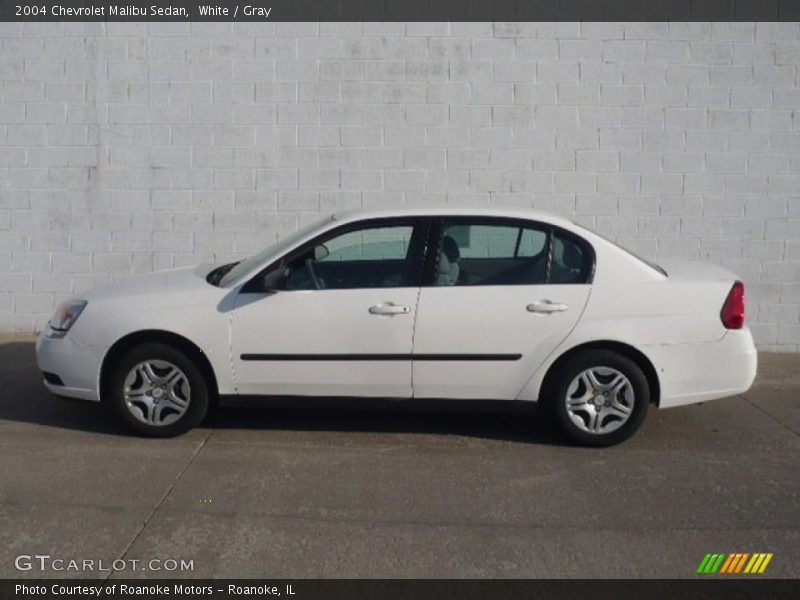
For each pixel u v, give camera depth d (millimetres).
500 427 7020
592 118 9367
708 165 9383
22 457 6250
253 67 9414
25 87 9492
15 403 7516
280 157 9484
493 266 6520
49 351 6688
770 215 9414
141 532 5121
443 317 6367
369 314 6371
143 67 9445
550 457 6371
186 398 6570
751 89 9297
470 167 9430
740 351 6438
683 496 5703
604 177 9414
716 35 9258
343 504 5523
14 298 9734
